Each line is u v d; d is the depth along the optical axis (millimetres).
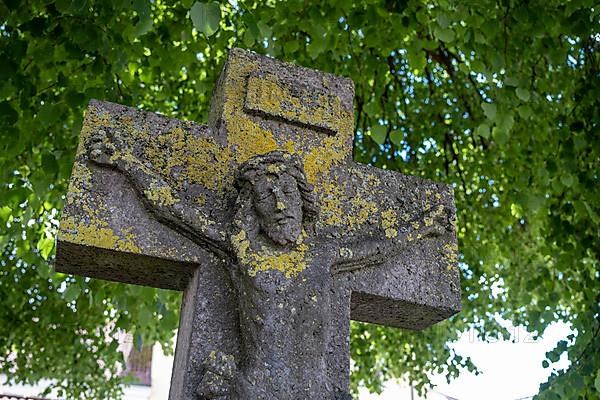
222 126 2588
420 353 6832
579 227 4711
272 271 2258
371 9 4500
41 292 6742
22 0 3896
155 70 4707
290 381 2115
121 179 2369
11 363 7277
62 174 4105
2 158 4164
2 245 4773
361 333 7242
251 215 2338
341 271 2467
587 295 4527
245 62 2719
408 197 2740
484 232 6262
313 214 2406
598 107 4469
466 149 6324
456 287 2605
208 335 2223
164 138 2510
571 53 4977
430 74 6207
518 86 4422
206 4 2918
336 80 2812
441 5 4129
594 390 4223
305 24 4652
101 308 6871
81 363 7492
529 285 5168
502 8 4754
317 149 2680
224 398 2053
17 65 3676
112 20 4207
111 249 2270
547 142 5301
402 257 2596
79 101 3891
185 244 2346
